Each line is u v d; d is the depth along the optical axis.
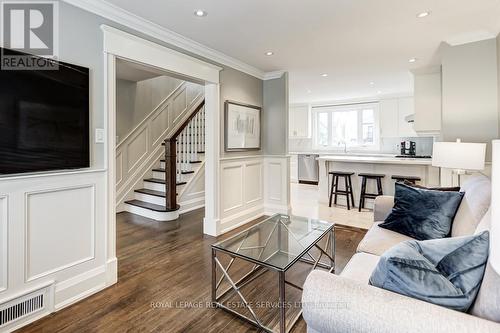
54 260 1.98
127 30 2.44
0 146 1.71
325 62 3.88
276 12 2.41
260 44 3.17
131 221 4.18
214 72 3.45
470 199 1.88
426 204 2.10
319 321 1.04
